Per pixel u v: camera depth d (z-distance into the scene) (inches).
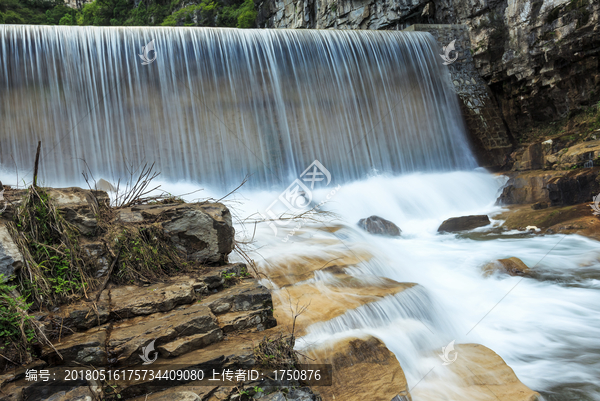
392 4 944.9
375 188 628.1
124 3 1964.8
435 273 343.3
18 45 504.4
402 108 738.2
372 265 288.4
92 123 540.1
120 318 165.5
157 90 576.7
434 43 782.5
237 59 628.4
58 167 520.7
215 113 608.4
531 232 453.7
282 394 149.9
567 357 229.8
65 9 2064.5
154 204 246.5
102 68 548.4
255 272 244.1
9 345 133.7
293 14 1290.6
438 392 188.4
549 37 660.7
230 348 159.9
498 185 660.1
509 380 195.9
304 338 186.7
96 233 194.5
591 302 291.6
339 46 703.1
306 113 668.7
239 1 1643.7
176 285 188.9
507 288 318.0
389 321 223.9
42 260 168.2
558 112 715.4
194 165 592.4
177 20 1649.9
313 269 259.3
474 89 792.9
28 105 507.8
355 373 179.5
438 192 626.2
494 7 752.3
